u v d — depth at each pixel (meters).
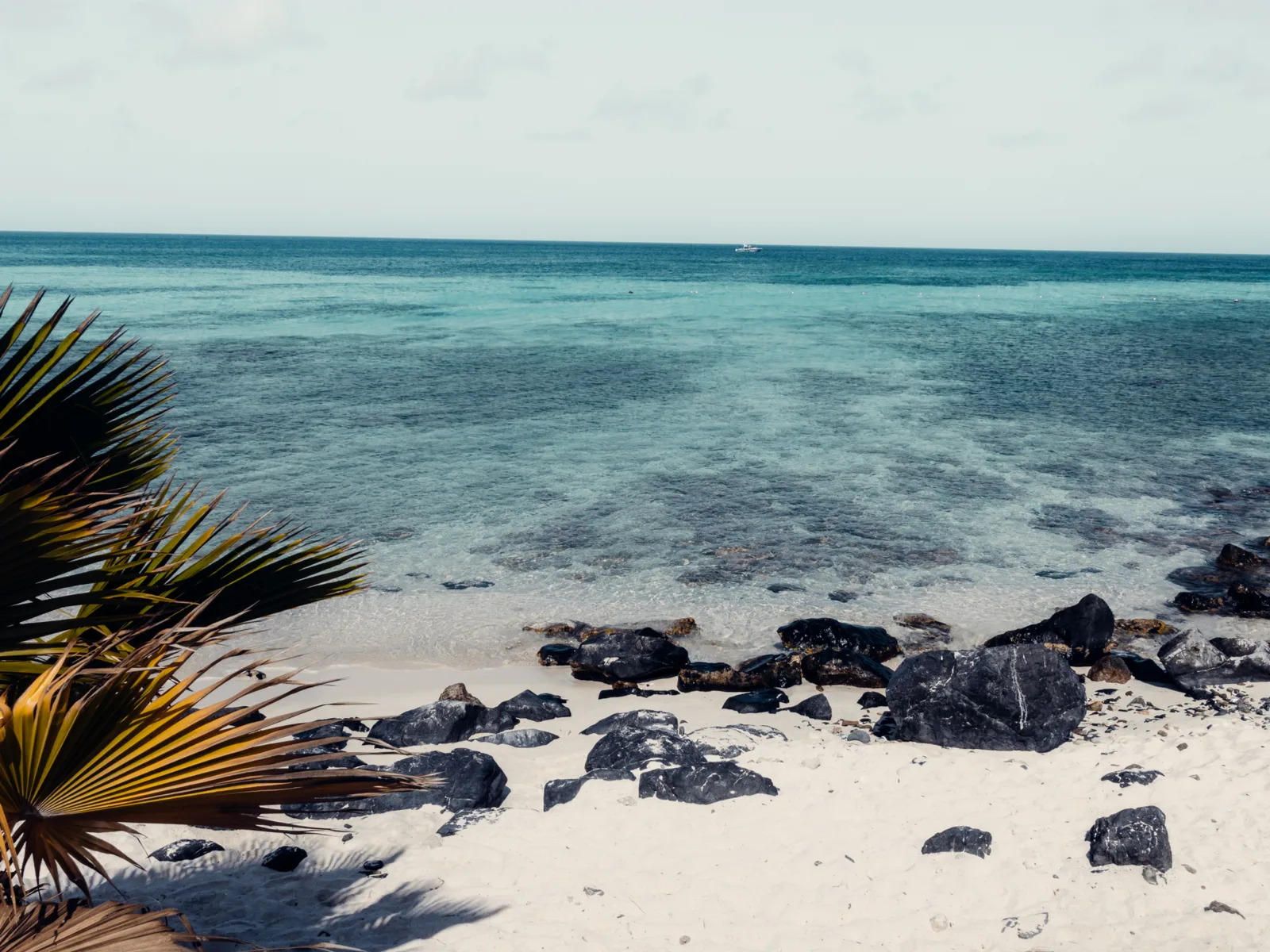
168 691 3.49
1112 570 16.19
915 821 7.11
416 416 28.64
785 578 15.80
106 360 5.07
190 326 53.59
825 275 145.75
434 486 20.86
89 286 86.81
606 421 28.22
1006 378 37.59
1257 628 13.82
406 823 7.56
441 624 13.94
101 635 4.49
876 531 18.17
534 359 41.62
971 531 18.22
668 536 17.86
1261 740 7.96
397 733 9.86
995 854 6.52
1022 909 5.89
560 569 16.17
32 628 3.95
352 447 24.41
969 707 8.85
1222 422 28.78
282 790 3.38
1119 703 10.56
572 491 20.64
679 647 12.59
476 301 78.19
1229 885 5.95
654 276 134.12
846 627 13.16
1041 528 18.48
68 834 3.33
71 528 3.84
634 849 6.91
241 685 11.65
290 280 104.81
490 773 8.12
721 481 21.58
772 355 44.06
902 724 9.14
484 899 6.31
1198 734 8.30
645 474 22.16
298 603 4.88
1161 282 134.38
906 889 6.19
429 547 17.14
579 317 64.50
